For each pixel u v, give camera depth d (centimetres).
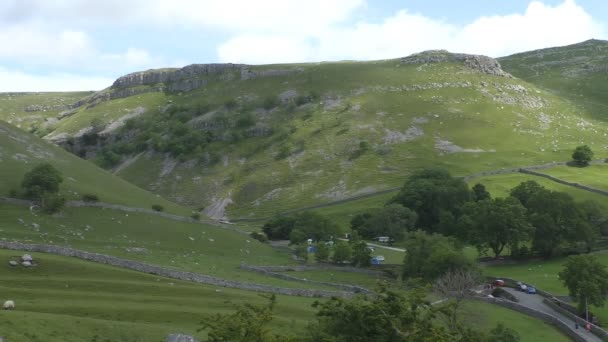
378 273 14088
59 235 12362
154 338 6291
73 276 8956
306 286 11438
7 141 17588
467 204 18862
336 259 14875
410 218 19450
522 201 19525
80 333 5859
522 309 10812
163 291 8738
